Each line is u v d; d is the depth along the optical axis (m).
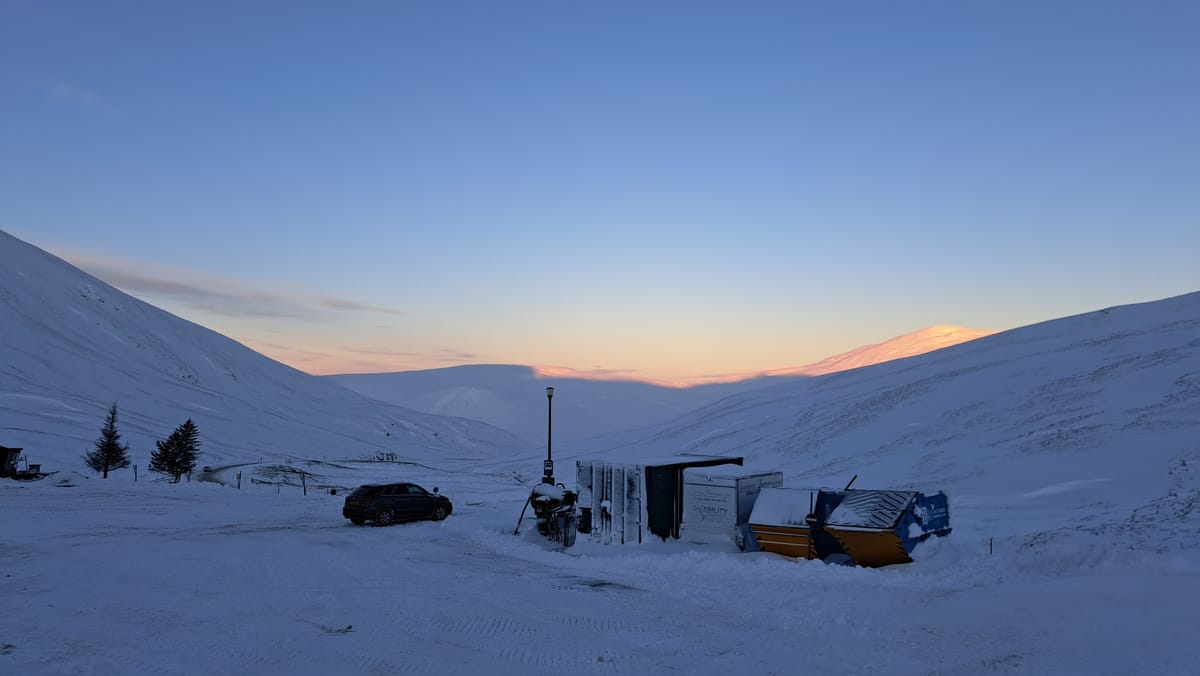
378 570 16.95
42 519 26.45
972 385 58.31
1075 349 61.94
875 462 45.25
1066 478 31.52
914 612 12.66
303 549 19.98
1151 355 52.62
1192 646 9.73
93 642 10.52
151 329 169.12
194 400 126.94
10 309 138.38
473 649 10.49
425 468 79.25
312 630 11.41
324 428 144.12
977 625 11.57
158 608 12.71
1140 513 19.95
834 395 76.56
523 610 13.06
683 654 10.30
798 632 11.52
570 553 19.97
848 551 17.41
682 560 17.91
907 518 17.45
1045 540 17.75
